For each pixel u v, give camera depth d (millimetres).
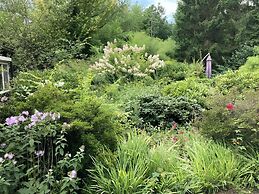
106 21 16062
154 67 11914
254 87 7859
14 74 9688
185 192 3844
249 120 4492
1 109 4168
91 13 14281
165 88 8812
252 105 4809
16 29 10891
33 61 10000
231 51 23203
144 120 6836
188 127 5992
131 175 3650
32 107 4031
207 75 13758
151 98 7484
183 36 25188
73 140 3771
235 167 4238
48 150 3586
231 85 8469
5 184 2936
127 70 11047
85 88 5238
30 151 3234
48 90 4309
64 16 12828
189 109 7082
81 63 10461
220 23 24062
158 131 6082
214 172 4078
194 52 23719
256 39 21641
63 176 3410
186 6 25297
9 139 3330
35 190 3090
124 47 12461
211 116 4848
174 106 6973
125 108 6879
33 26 11164
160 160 4051
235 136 4609
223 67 16812
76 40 12781
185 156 4430
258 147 4551
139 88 9102
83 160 3682
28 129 3375
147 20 24766
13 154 3252
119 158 3902
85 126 3650
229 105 4785
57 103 4062
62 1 13305
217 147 4477
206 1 25031
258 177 4195
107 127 4074
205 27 24297
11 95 5605
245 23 22672
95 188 3635
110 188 3609
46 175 3207
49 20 12531
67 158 3348
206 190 4004
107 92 8109
